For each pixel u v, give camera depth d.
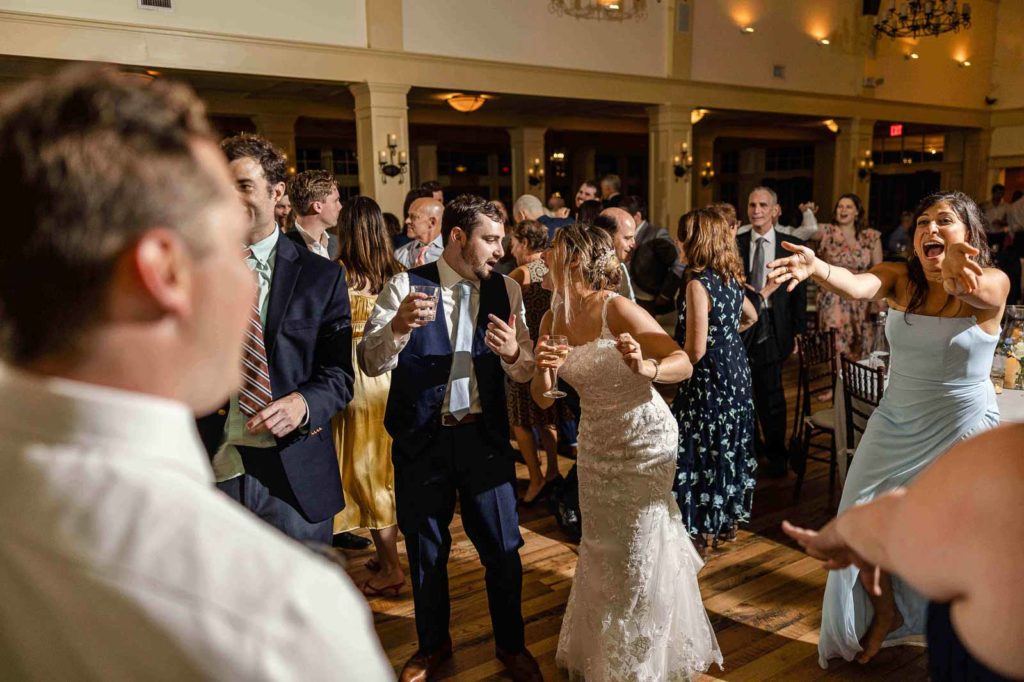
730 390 3.10
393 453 2.26
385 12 8.25
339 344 1.78
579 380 2.16
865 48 13.15
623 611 2.16
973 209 2.07
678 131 11.00
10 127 0.43
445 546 2.31
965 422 2.16
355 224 2.83
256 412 1.60
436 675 2.41
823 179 17.36
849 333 5.79
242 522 0.45
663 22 10.59
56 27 6.43
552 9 9.50
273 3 7.57
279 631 0.41
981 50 15.26
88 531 0.41
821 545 0.94
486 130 13.61
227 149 1.71
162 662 0.41
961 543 0.71
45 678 0.43
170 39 7.01
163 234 0.43
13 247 0.42
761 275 4.37
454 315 2.21
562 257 2.26
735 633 2.64
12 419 0.44
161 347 0.45
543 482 3.92
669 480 2.20
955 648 0.76
